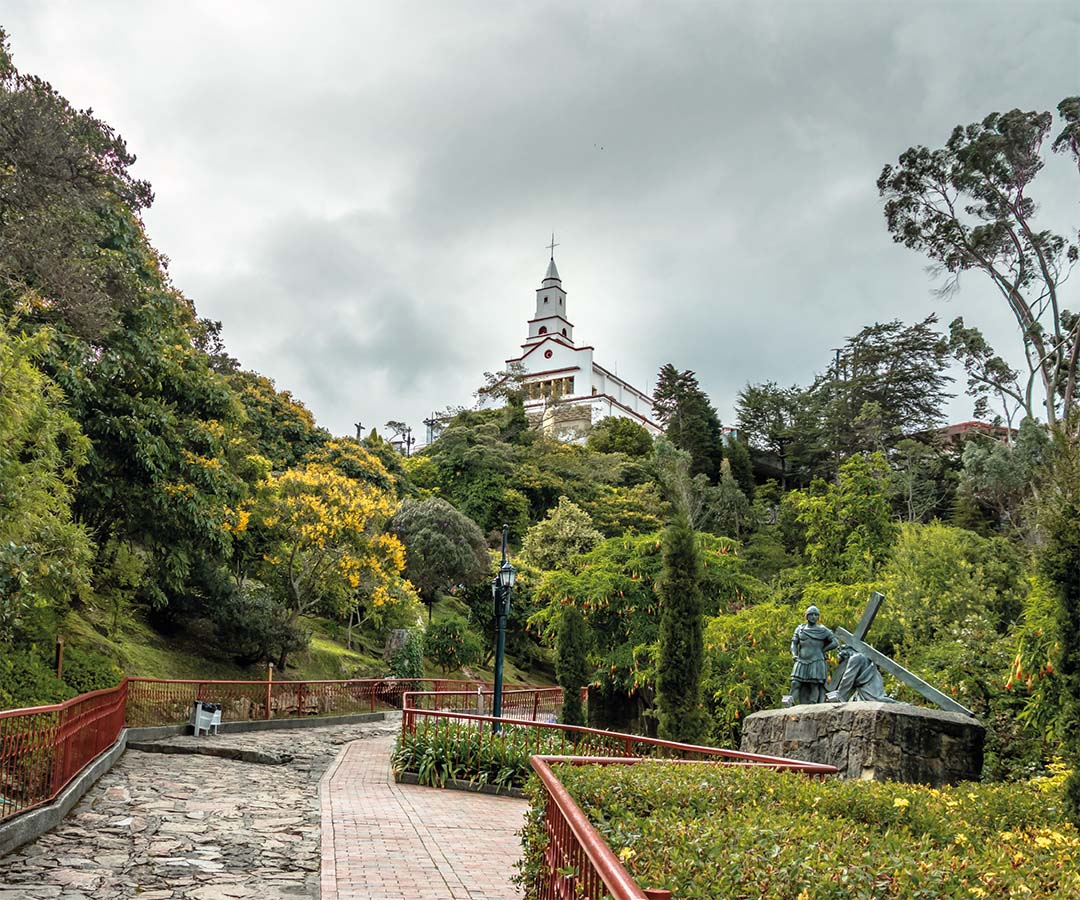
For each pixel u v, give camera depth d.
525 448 64.62
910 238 40.53
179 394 20.44
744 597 26.14
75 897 6.04
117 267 17.20
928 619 20.81
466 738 12.87
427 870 7.08
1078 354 37.94
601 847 3.11
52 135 15.73
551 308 113.56
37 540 12.53
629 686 25.00
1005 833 5.33
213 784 11.51
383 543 27.92
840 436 66.00
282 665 25.61
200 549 21.06
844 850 4.06
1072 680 7.13
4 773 7.77
